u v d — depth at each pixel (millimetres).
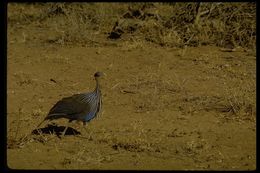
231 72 15289
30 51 18000
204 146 10125
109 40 19141
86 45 18578
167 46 18062
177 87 14008
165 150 10000
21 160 9523
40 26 21641
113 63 16438
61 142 10438
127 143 10227
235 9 19219
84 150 9984
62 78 15156
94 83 14734
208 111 12188
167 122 11539
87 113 10578
